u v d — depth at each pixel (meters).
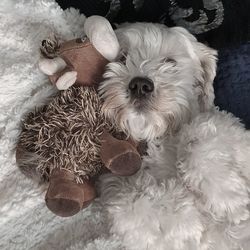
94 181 0.26
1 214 0.25
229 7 0.28
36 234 0.25
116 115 0.24
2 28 0.28
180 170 0.25
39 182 0.25
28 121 0.25
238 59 0.29
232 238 0.24
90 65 0.24
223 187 0.24
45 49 0.24
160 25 0.27
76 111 0.23
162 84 0.25
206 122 0.25
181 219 0.23
